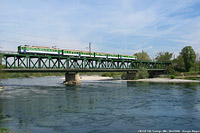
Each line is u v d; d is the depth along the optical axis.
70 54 77.44
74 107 31.58
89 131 20.55
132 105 33.41
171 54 177.62
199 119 24.81
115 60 101.12
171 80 95.19
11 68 62.00
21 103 34.59
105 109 30.31
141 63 120.69
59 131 20.47
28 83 84.19
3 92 49.81
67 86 68.31
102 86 68.38
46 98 40.25
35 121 23.77
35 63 66.50
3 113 27.31
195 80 95.38
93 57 89.62
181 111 29.00
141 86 67.56
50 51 70.38
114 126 22.16
